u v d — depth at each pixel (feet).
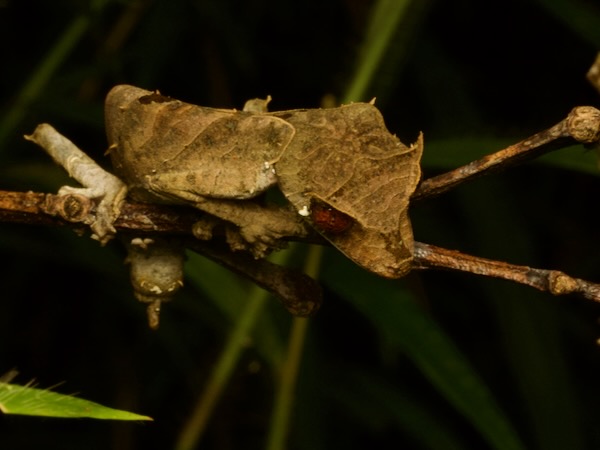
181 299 1.92
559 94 2.41
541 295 1.80
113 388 2.33
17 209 1.41
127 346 2.30
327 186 1.37
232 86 2.38
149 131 1.41
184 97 2.37
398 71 1.75
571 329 2.15
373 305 1.68
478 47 2.46
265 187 1.39
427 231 2.02
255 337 1.68
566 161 1.61
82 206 1.41
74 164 1.44
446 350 1.66
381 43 1.68
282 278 1.44
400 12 1.69
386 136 1.38
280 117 1.39
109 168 2.12
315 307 1.45
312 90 2.38
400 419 1.98
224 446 2.27
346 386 2.05
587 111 1.34
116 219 1.42
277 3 2.34
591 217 2.39
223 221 1.41
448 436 1.96
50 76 1.90
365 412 2.00
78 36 1.94
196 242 1.44
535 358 1.78
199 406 1.62
